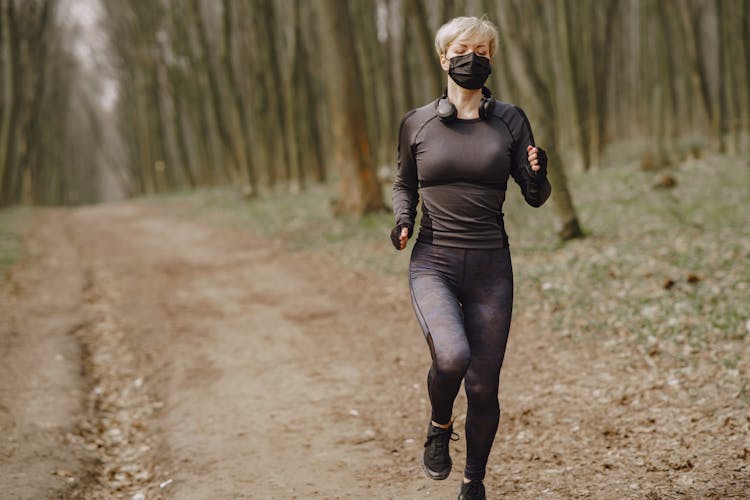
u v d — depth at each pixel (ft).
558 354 19.10
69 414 16.75
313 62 91.71
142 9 102.42
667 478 11.54
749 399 13.98
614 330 20.11
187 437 15.33
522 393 16.71
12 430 15.38
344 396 17.49
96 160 188.44
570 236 33.24
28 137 98.37
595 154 64.64
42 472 13.28
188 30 96.22
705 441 12.73
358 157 46.98
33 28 89.45
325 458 13.84
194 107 106.93
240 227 52.85
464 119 9.27
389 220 44.65
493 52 9.34
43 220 70.08
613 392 15.88
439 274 9.46
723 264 24.80
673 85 68.80
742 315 18.98
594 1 74.74
